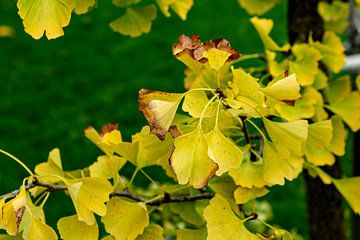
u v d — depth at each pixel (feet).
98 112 11.20
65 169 9.62
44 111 11.21
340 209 4.73
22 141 10.27
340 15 4.78
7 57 13.08
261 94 3.30
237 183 3.62
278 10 14.35
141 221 3.58
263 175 3.59
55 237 3.41
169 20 14.53
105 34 14.06
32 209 3.46
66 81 12.25
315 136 3.80
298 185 9.06
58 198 8.68
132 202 3.71
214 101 3.37
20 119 10.93
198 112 3.33
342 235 4.78
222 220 3.48
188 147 3.26
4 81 12.19
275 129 3.50
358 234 5.18
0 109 11.19
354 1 4.87
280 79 3.38
